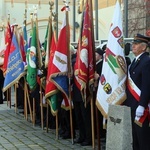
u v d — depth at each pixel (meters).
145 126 5.05
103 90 6.02
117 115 5.48
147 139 5.08
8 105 13.75
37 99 9.63
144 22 11.78
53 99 7.88
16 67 10.30
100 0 16.67
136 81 5.22
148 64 5.01
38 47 9.45
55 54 7.59
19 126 9.48
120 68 5.88
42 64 9.32
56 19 9.02
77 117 7.34
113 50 5.97
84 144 7.20
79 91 7.10
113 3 15.52
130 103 5.30
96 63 7.12
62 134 8.14
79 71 6.79
